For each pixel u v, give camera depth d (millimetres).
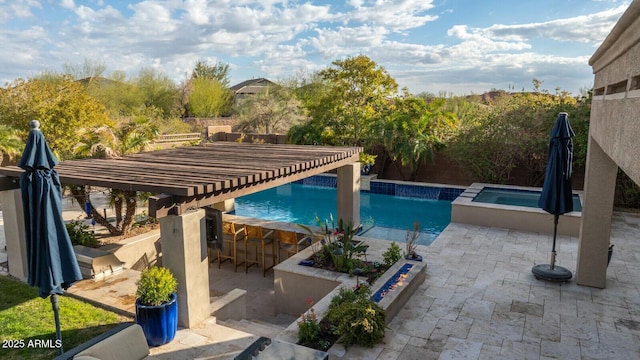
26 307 7102
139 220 11719
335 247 8773
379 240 10859
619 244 10570
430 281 8438
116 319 6676
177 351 5824
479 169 17891
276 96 32000
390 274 7922
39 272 5191
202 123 35156
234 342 6074
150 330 5836
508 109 17594
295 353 4727
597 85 6633
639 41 3473
